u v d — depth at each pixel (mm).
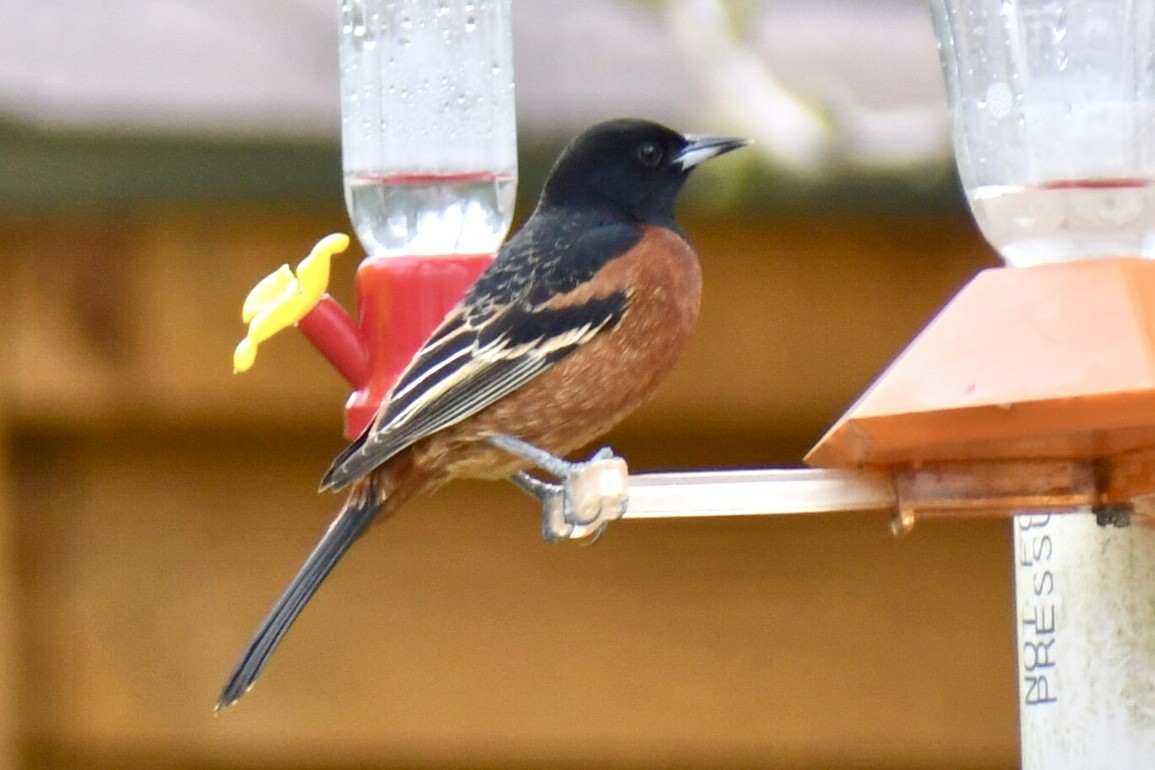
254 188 10781
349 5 9812
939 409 7039
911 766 11906
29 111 10555
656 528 11961
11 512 11453
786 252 11531
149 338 11328
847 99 11328
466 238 9891
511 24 10359
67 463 11578
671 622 11914
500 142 9906
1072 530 8430
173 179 10750
